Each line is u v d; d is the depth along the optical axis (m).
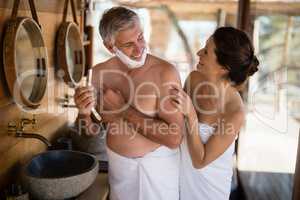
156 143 1.19
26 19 1.24
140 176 1.20
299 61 1.34
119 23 1.03
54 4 1.70
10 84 1.19
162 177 1.21
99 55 2.63
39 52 1.40
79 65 1.98
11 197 1.15
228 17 3.88
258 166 2.00
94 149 1.71
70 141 1.71
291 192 1.36
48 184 1.14
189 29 3.97
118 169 1.23
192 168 1.25
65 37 1.74
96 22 2.59
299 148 1.10
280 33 1.64
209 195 1.26
